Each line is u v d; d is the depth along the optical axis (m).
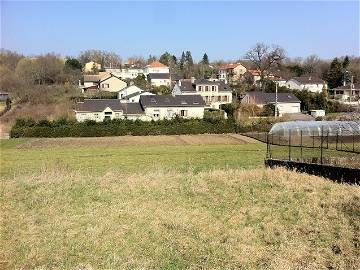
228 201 15.45
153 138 48.81
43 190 16.77
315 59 127.38
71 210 14.49
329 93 92.12
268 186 17.16
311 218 13.27
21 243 11.65
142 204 15.13
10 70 95.25
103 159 33.72
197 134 52.38
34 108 63.59
